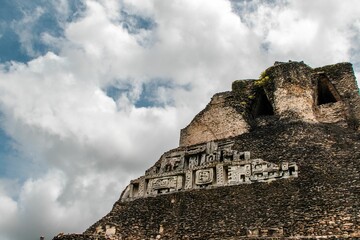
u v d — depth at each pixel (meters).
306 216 14.02
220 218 15.66
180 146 23.56
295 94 22.27
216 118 23.91
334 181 15.15
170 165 20.34
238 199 16.28
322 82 24.78
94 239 15.97
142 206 18.27
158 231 16.39
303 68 24.00
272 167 17.06
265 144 19.00
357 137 18.12
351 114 21.62
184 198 17.72
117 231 16.98
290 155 17.47
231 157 19.05
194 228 15.73
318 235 13.16
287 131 19.39
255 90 24.83
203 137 23.48
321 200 14.41
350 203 13.78
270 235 13.89
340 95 23.17
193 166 19.47
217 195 17.02
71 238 15.67
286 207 14.77
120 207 18.77
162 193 18.72
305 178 15.82
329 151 17.12
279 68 23.98
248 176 17.28
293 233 13.62
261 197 15.82
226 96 24.95
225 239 14.37
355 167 15.59
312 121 20.77
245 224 14.83
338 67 24.41
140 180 19.94
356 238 12.20
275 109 22.55
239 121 22.89
